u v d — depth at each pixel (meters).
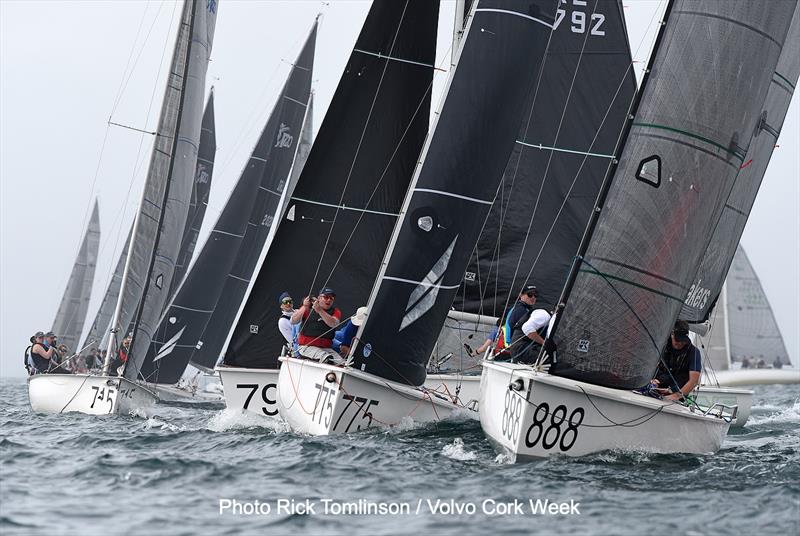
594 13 67.75
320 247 62.12
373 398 50.06
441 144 51.97
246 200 102.44
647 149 41.69
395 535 29.84
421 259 51.09
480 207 52.34
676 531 30.36
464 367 66.00
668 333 42.53
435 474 39.25
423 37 61.97
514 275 66.31
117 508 33.25
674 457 42.59
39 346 77.62
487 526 30.98
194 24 75.75
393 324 50.66
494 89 52.69
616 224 41.56
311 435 50.91
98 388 69.75
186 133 75.44
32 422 63.44
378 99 61.91
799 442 57.41
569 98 67.38
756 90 42.69
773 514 32.47
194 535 29.73
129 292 72.56
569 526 30.95
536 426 40.16
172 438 52.28
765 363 172.50
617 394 40.97
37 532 29.86
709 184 42.12
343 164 62.03
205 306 100.69
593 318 41.47
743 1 42.03
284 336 60.94
